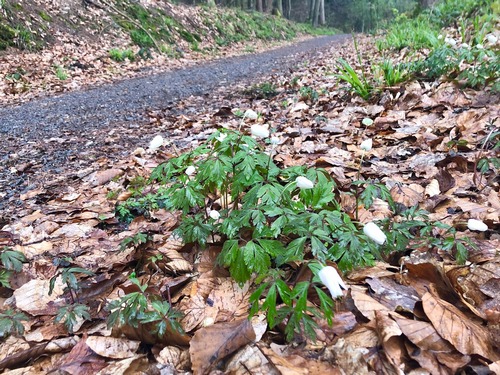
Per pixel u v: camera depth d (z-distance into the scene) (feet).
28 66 6.90
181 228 1.33
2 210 2.31
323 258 1.04
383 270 1.19
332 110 3.63
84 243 1.76
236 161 1.24
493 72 3.04
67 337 1.10
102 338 1.03
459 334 0.91
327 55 9.62
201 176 1.24
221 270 1.28
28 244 1.76
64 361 0.99
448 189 1.78
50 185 2.67
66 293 1.32
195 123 3.92
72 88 6.64
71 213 2.14
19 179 2.85
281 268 1.26
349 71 3.56
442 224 1.24
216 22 13.85
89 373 0.95
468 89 3.11
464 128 2.43
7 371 1.00
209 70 8.49
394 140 2.55
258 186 1.22
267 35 16.87
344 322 1.01
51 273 1.51
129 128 4.18
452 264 1.22
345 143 2.63
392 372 0.86
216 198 1.76
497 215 1.44
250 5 20.15
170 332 0.99
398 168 2.10
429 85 3.40
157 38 10.42
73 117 4.77
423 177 1.94
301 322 0.97
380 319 0.96
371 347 0.92
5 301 1.33
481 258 1.20
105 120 4.57
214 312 1.11
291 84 5.24
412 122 2.80
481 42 4.24
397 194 1.73
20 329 1.07
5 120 4.70
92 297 1.31
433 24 7.74
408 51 5.56
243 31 15.29
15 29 7.30
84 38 8.58
